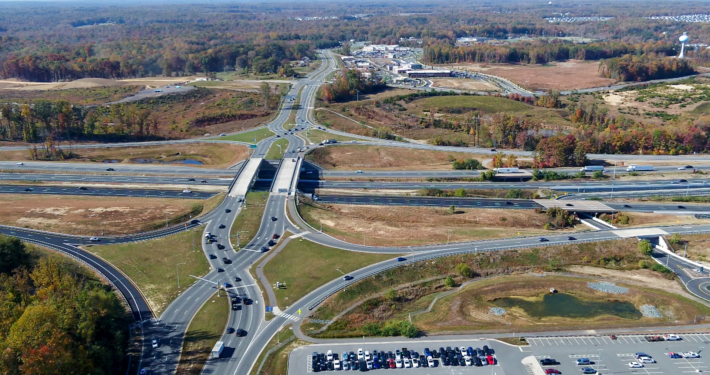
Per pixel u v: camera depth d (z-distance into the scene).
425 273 189.62
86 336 136.38
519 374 138.38
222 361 143.12
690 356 143.88
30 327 125.88
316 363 141.75
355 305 171.50
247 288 177.50
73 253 199.38
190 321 160.12
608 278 189.88
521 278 189.38
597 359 143.75
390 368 140.75
